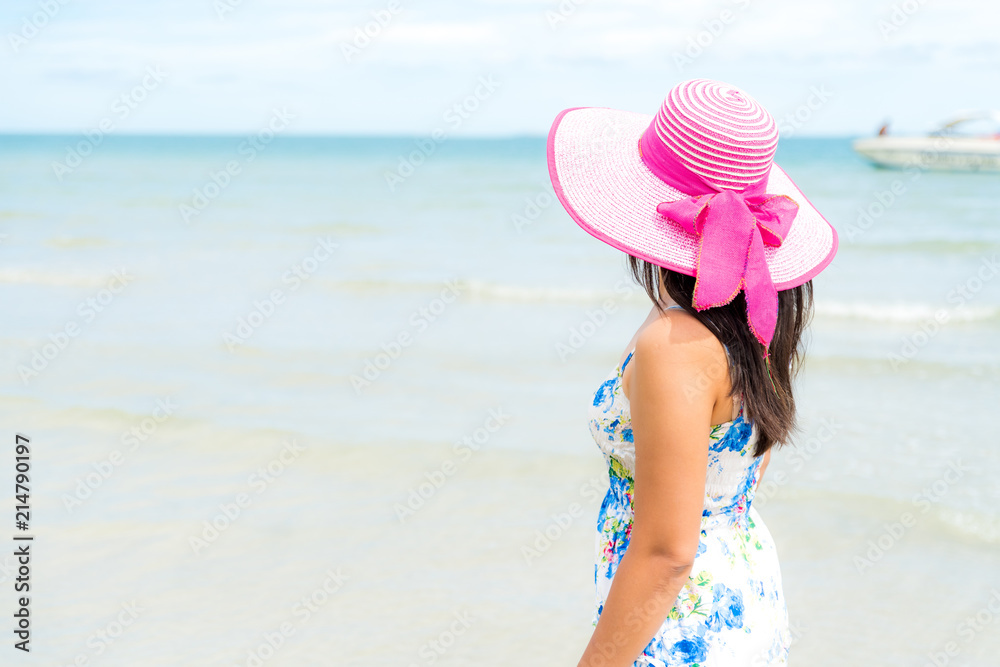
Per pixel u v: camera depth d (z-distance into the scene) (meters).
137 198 29.89
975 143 28.33
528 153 70.75
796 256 1.50
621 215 1.44
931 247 15.07
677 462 1.30
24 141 116.50
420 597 3.76
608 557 1.59
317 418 6.20
